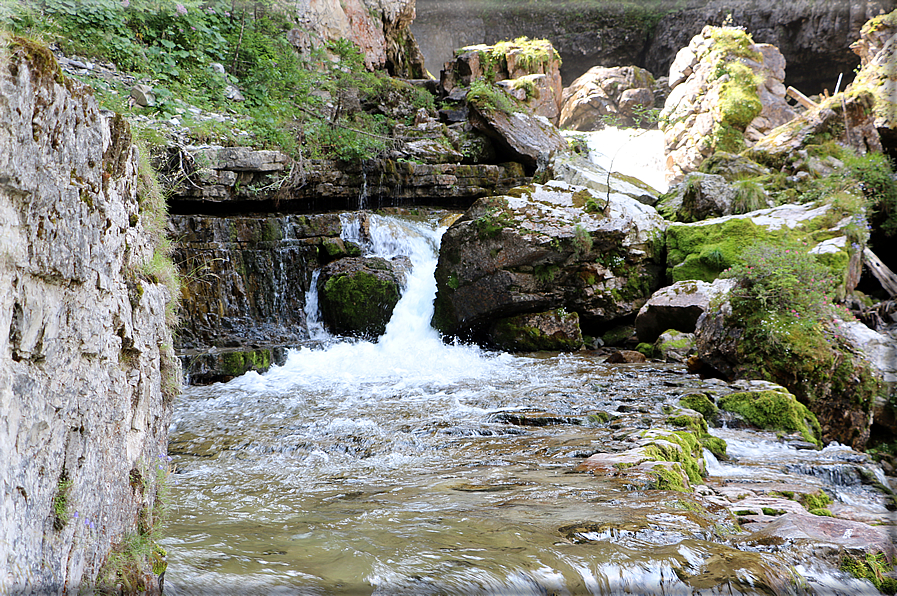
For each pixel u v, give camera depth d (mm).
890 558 3297
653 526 3455
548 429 6012
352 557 3064
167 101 10758
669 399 7012
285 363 10039
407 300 11758
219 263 10906
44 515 1756
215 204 11461
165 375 2879
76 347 1929
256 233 11414
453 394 7746
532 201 11234
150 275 2754
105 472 2133
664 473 4422
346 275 11594
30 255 1677
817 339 7785
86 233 1965
